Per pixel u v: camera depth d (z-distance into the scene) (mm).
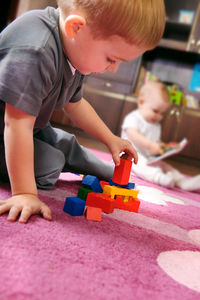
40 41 595
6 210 545
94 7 565
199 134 2893
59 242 480
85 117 890
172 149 1630
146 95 2115
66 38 628
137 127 2051
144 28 579
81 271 410
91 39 597
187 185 1459
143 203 903
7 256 403
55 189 826
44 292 345
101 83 3023
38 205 577
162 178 1360
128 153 862
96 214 625
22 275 367
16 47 590
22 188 590
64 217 599
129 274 433
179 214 867
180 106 2889
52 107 754
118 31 568
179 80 3354
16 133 584
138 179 1402
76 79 775
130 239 566
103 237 544
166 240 609
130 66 3020
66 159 948
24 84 574
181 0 3047
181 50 3104
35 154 795
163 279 445
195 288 441
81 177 1085
